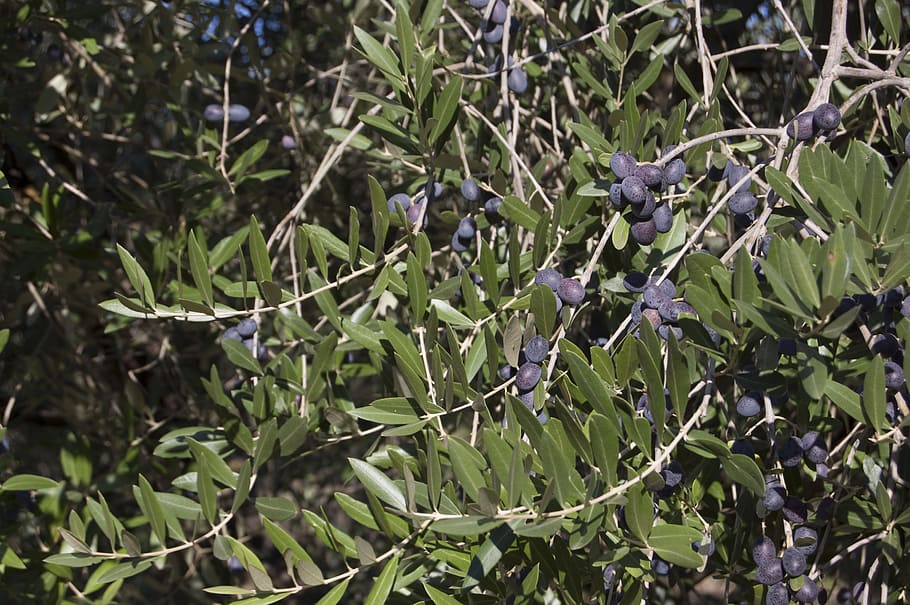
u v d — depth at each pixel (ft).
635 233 3.91
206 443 5.69
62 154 10.31
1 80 8.75
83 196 7.80
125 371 10.37
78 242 7.77
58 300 9.21
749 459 3.52
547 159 6.21
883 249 3.52
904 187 3.45
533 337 4.00
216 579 9.06
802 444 4.06
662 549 3.56
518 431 3.79
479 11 5.82
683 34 6.73
